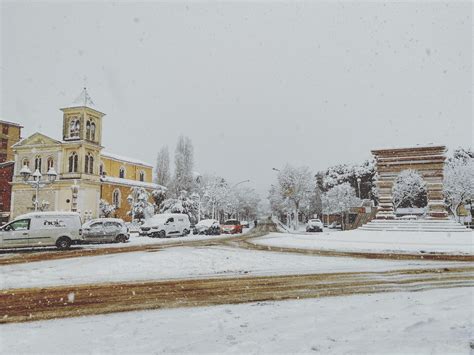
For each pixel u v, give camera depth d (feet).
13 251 67.77
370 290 32.14
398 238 86.74
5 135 245.04
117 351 17.52
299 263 50.31
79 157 168.25
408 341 17.43
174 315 24.21
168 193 206.18
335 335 19.04
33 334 20.36
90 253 63.36
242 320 22.65
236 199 314.14
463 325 19.95
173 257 56.24
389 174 105.81
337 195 221.05
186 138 209.97
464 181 166.81
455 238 83.15
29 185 171.63
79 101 175.42
